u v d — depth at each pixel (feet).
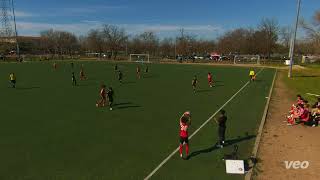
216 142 53.36
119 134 57.82
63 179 39.04
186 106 85.61
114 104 87.86
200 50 426.92
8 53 415.03
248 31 414.41
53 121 67.46
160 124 65.36
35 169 41.98
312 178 39.50
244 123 66.59
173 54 422.82
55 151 48.62
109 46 410.11
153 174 40.45
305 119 64.85
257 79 160.56
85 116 72.49
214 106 85.97
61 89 117.70
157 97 100.53
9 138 55.26
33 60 326.03
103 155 47.01
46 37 485.15
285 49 417.90
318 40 272.92
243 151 49.06
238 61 331.36
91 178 39.32
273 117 72.69
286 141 54.29
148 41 436.76
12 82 122.42
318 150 49.75
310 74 194.70
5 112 76.79
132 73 188.34
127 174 40.42
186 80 152.15
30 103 88.99
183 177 39.60
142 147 50.67
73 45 469.57
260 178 39.47
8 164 43.68
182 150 49.16
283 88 124.88
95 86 126.72
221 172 41.11
